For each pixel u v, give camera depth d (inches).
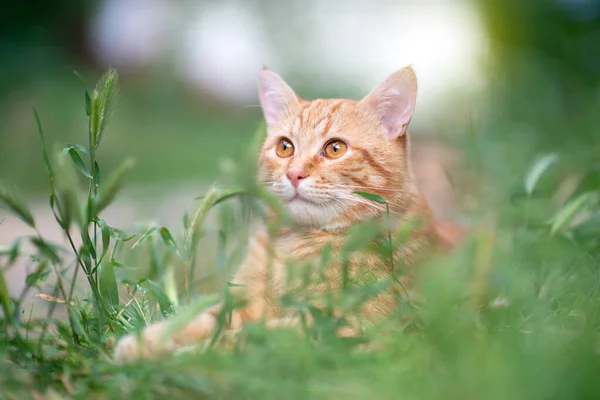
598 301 26.2
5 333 24.9
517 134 44.9
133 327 26.4
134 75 109.6
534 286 27.3
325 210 29.9
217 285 30.4
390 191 30.3
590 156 38.0
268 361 23.2
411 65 30.7
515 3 76.7
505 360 22.9
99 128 26.3
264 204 30.7
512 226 32.6
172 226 43.3
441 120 71.5
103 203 27.4
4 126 68.3
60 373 24.2
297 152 30.9
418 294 27.2
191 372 23.2
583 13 71.4
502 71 70.9
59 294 30.5
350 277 27.3
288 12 117.3
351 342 24.1
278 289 28.1
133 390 22.9
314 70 107.7
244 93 114.0
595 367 22.9
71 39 108.0
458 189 39.2
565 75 65.5
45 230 46.9
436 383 22.8
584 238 30.0
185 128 90.6
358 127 30.8
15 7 95.0
